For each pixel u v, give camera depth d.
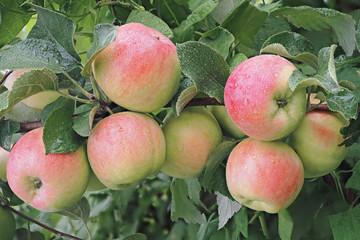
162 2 0.81
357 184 0.77
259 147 0.64
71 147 0.64
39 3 0.82
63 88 0.68
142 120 0.65
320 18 0.70
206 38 0.72
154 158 0.65
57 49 0.67
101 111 0.67
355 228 0.75
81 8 0.86
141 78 0.64
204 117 0.70
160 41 0.65
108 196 1.35
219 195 0.80
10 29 0.82
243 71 0.61
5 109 0.62
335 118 0.66
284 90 0.60
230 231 0.94
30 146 0.66
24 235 0.81
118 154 0.63
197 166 0.69
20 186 0.66
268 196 0.63
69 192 0.66
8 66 0.65
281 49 0.64
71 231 1.25
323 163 0.66
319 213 0.83
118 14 0.83
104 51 0.64
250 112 0.60
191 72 0.63
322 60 0.61
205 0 0.74
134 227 1.35
